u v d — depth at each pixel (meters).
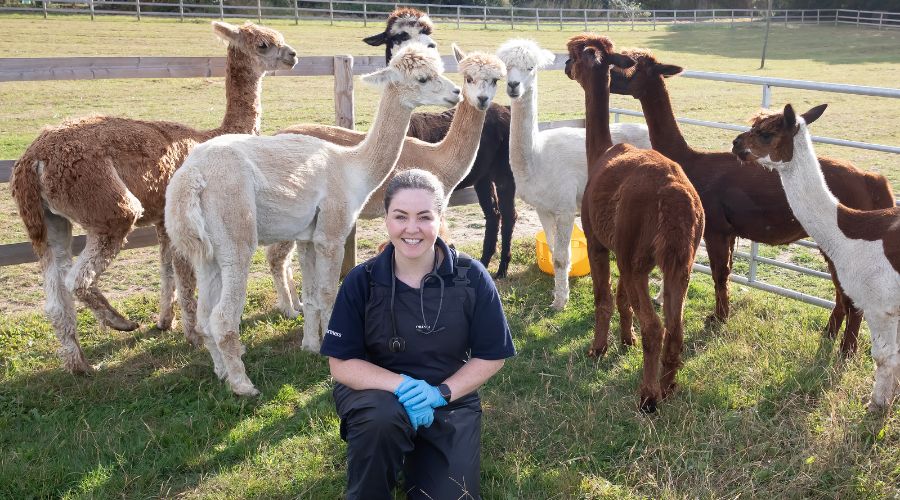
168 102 14.76
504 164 6.34
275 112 13.94
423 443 3.04
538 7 46.44
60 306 4.34
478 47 25.06
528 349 4.88
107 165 4.22
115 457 3.63
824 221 3.95
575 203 5.69
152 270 6.55
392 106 4.60
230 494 3.33
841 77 21.69
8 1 30.39
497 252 7.04
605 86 5.14
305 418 3.98
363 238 7.42
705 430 3.67
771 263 5.84
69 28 24.06
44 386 4.32
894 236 3.71
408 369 3.06
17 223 7.62
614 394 4.13
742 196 4.77
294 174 4.25
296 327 5.29
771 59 27.83
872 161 11.06
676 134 5.20
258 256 6.94
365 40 7.41
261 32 5.41
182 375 4.50
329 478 3.42
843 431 3.50
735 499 3.14
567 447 3.65
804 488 3.21
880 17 43.62
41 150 4.13
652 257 3.85
